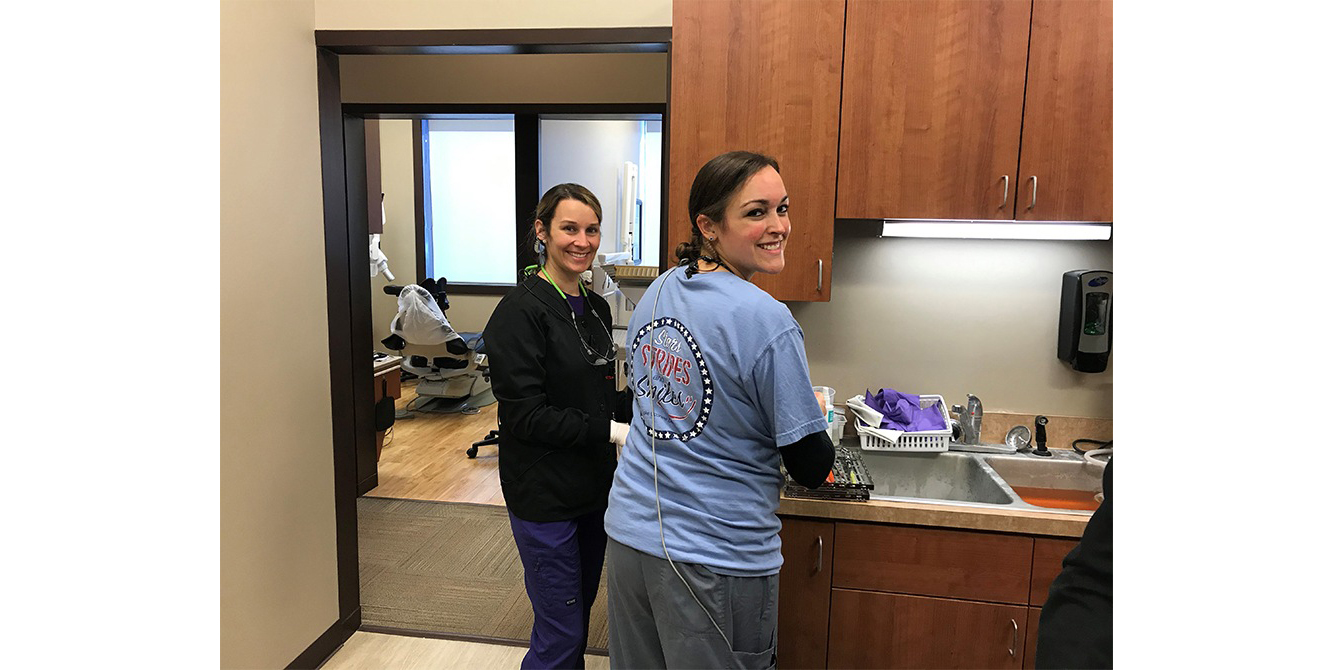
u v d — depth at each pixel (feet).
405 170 20.48
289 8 6.52
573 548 6.05
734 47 6.25
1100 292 7.01
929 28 6.04
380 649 7.65
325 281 7.25
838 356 7.69
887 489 7.20
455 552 10.11
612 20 6.61
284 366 6.61
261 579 6.35
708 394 4.23
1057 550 5.61
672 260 6.55
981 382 7.53
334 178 7.28
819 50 6.17
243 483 6.10
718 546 4.20
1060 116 5.98
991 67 6.02
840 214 6.31
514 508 5.96
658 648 4.61
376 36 6.86
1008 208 6.13
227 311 5.86
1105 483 2.94
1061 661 2.90
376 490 12.55
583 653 6.41
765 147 6.31
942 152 6.14
